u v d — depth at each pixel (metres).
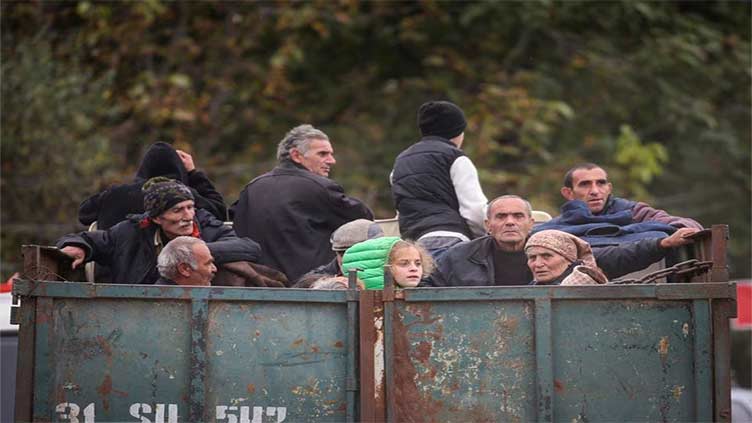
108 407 19.78
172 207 23.67
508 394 19.67
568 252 22.77
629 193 59.69
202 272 22.06
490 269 24.41
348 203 26.28
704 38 66.38
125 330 19.81
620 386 19.75
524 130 59.03
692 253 23.53
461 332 19.72
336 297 19.78
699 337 19.70
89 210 27.03
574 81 65.38
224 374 19.75
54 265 23.39
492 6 62.53
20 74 51.50
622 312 19.80
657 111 65.88
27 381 19.73
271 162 59.31
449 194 27.08
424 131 28.06
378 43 66.06
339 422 19.77
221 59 61.12
